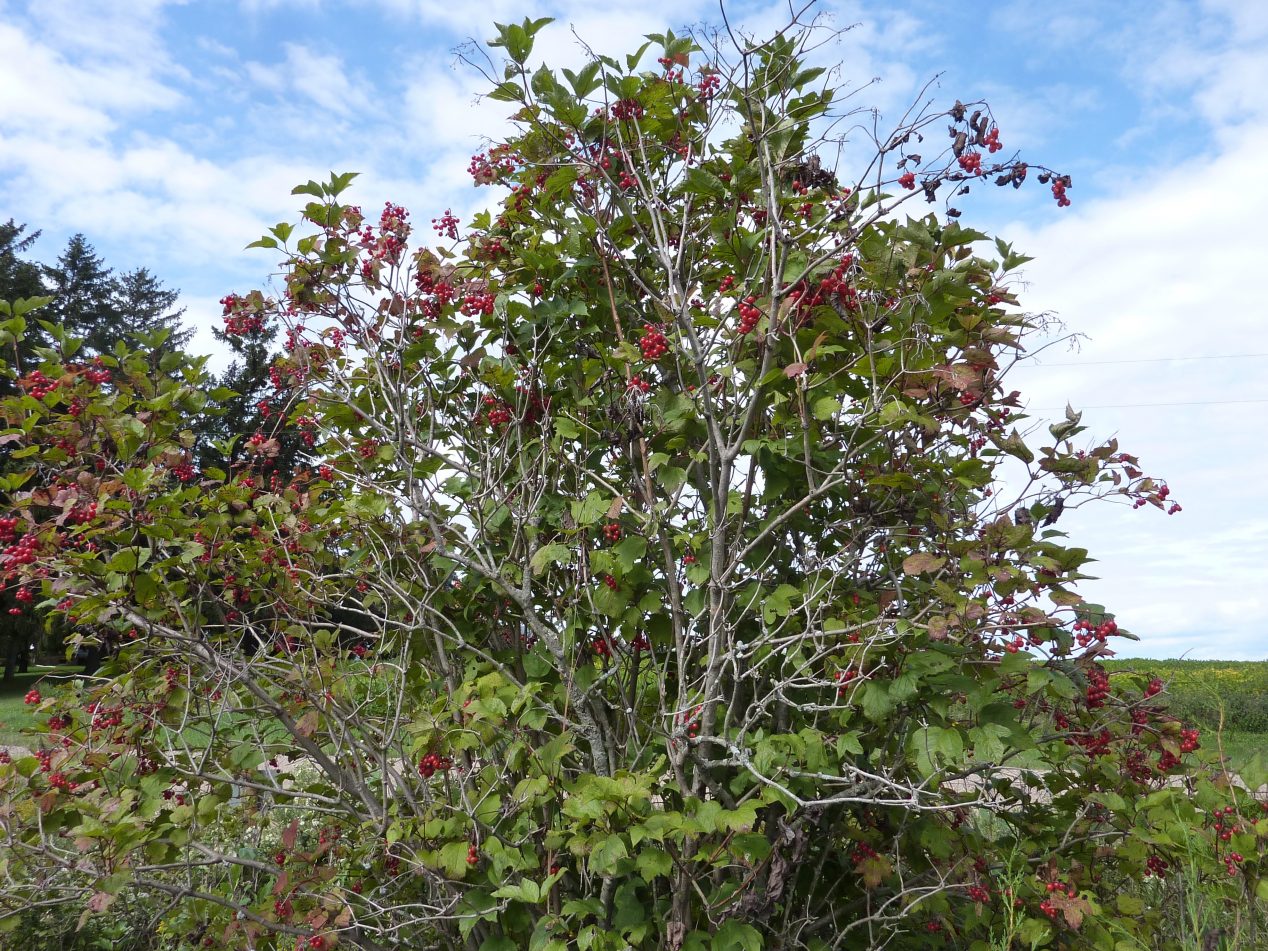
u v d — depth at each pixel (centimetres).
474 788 396
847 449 372
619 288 439
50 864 349
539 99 389
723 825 302
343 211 408
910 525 361
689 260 438
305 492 460
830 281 337
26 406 378
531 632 444
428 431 449
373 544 429
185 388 414
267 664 404
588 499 382
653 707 419
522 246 443
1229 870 358
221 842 448
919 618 343
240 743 416
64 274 3306
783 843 331
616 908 363
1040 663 363
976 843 385
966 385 318
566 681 374
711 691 342
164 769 376
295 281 407
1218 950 358
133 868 338
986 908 370
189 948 431
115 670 396
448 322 416
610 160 410
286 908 358
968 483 359
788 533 405
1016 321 377
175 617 397
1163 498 350
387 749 393
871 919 356
